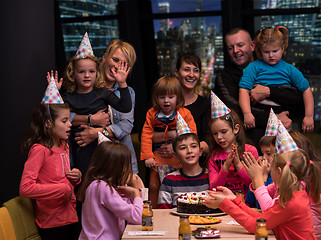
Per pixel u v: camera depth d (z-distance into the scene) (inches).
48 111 104.5
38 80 134.2
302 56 233.8
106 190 90.6
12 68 122.4
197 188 109.7
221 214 94.7
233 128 114.2
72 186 109.4
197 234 80.2
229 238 79.4
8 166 118.7
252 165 91.5
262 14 237.6
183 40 258.5
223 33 251.4
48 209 105.3
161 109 130.3
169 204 109.7
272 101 137.7
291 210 78.8
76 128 120.3
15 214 98.0
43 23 140.0
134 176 105.7
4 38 120.3
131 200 99.0
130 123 127.3
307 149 90.4
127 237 81.3
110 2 246.2
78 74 119.4
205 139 132.6
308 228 79.9
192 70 134.3
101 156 93.7
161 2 254.1
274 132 106.2
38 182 104.0
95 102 121.2
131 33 256.8
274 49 135.3
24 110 125.7
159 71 265.0
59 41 186.1
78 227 120.4
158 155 129.3
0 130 117.0
